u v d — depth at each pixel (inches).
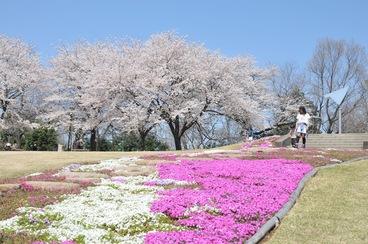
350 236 369.1
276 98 2161.7
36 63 1910.7
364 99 2669.8
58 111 1813.5
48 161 813.9
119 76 1614.2
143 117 1574.8
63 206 450.0
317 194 505.7
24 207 446.9
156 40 1744.6
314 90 2591.0
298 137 1026.7
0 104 1806.1
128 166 726.5
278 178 564.1
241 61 1904.5
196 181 568.1
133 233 370.3
